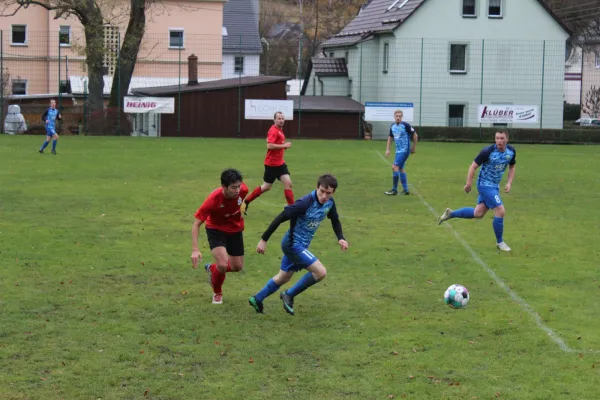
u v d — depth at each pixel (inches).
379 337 373.4
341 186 948.0
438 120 2117.4
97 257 532.1
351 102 2100.1
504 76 2119.8
